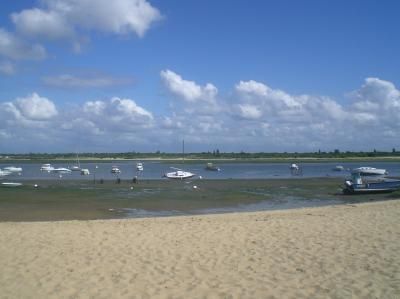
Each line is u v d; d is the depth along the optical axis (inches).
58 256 418.9
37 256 419.2
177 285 326.3
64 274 357.1
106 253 430.6
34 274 357.4
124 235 526.6
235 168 4471.0
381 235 500.1
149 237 512.1
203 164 5772.6
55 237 515.8
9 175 3110.2
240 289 315.9
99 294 307.4
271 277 344.5
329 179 2512.3
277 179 2524.6
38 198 1412.4
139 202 1311.5
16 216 1008.9
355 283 323.0
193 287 321.4
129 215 1040.2
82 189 1780.3
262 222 625.3
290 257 407.5
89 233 542.9
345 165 5270.7
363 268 362.9
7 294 309.1
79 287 323.0
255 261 395.9
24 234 538.0
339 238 489.7
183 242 481.7
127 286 324.8
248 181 2340.1
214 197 1477.6
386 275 340.8
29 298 300.8
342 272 353.4
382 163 5895.7
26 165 5728.3
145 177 2839.6
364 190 1542.8
